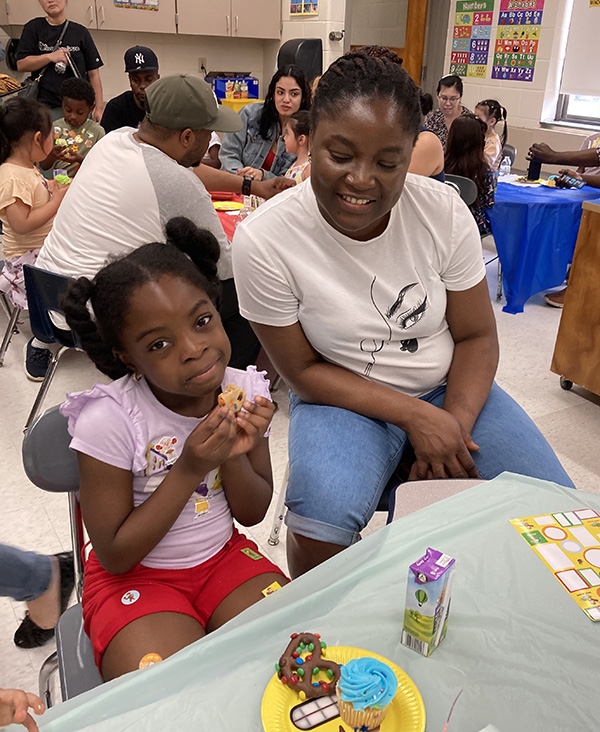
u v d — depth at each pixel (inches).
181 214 84.8
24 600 43.7
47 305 86.2
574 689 27.9
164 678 28.3
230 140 144.1
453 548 35.8
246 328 102.1
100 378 114.1
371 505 52.3
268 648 29.7
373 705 25.0
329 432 55.0
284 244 54.1
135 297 38.2
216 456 39.8
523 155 205.5
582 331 109.7
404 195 53.7
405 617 29.1
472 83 221.8
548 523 37.9
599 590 33.2
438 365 60.0
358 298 55.4
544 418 107.4
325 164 47.0
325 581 33.6
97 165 86.4
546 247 147.0
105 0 197.9
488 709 26.9
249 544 48.1
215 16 213.5
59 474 45.0
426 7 242.7
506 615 31.6
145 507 41.0
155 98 82.4
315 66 190.2
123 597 41.6
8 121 106.5
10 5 190.1
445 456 53.9
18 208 107.7
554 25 190.4
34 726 26.4
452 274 57.4
